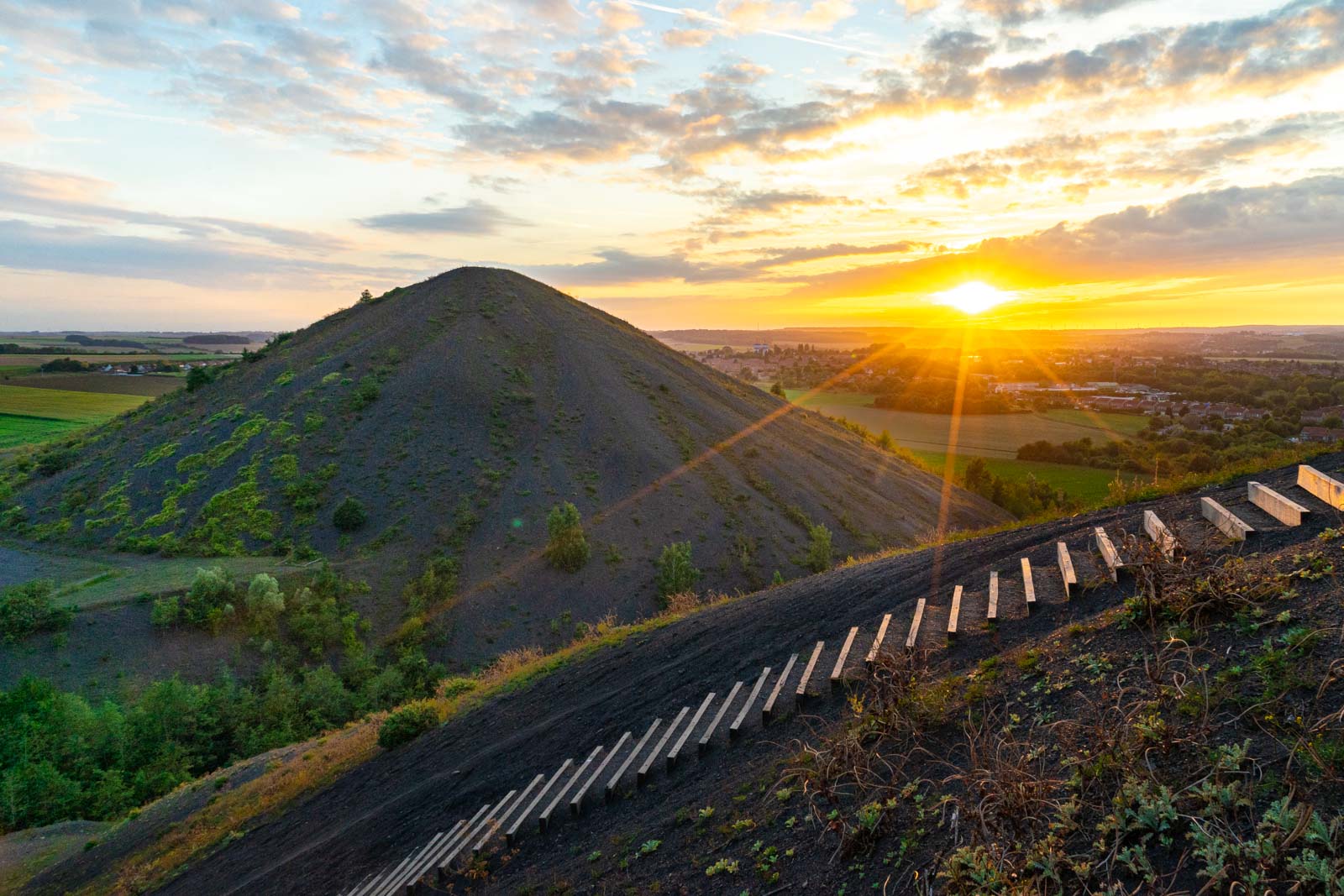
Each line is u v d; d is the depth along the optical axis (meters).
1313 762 4.01
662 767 9.24
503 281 94.12
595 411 70.69
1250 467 12.64
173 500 54.38
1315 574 6.00
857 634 9.96
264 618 39.00
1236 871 3.54
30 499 58.06
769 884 5.63
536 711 14.48
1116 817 4.21
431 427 64.56
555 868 7.91
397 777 14.25
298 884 11.28
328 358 75.19
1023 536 12.72
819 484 66.56
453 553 50.06
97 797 26.12
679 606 22.33
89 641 35.78
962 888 4.19
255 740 30.98
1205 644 5.71
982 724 6.09
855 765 6.01
